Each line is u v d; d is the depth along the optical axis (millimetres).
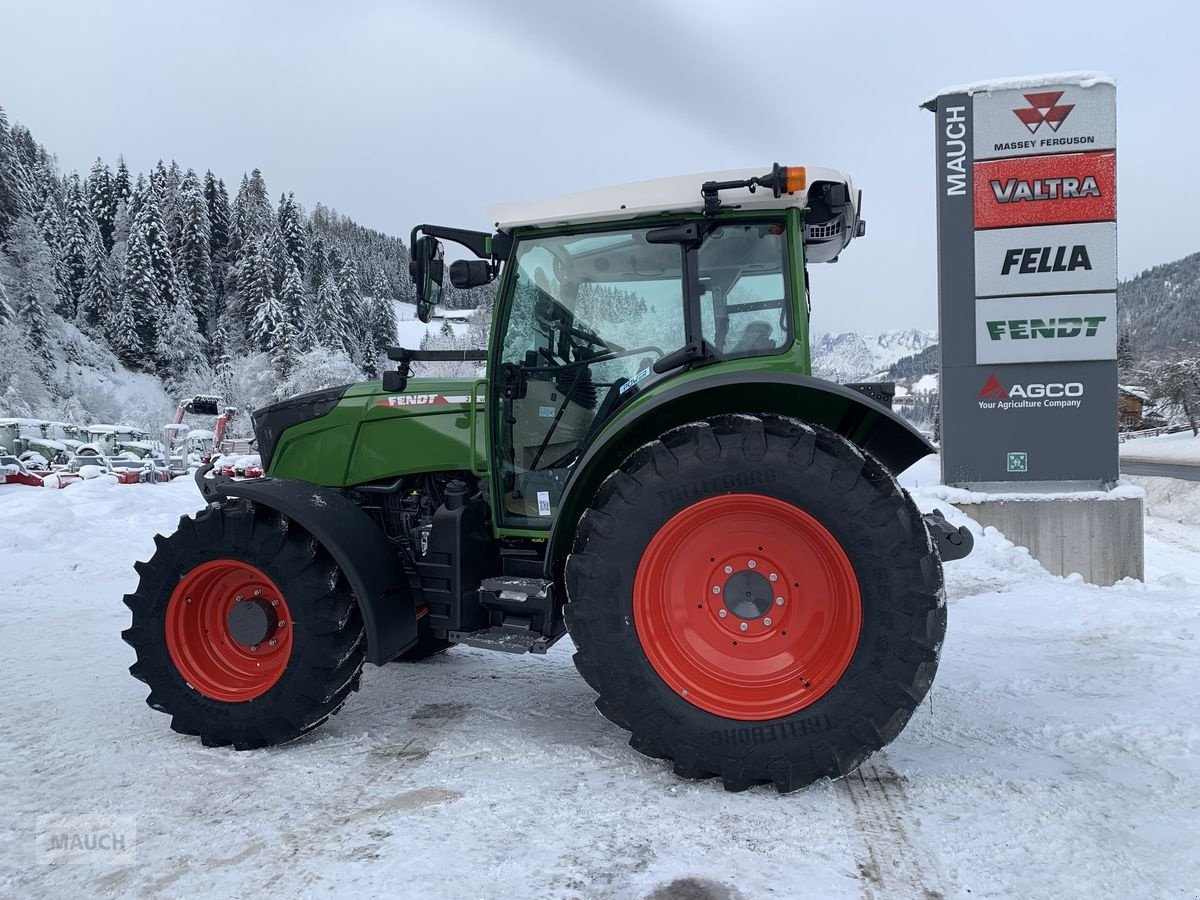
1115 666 3875
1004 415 7402
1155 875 1955
